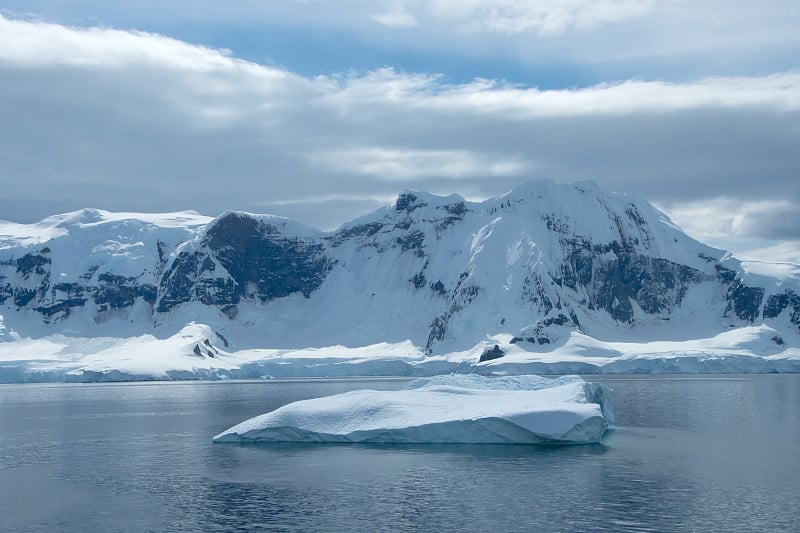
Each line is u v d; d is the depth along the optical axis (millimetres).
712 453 107688
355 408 120312
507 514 77062
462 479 91875
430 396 124125
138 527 75188
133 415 180375
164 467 103688
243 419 165125
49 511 81312
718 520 74125
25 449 123938
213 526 75062
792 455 105938
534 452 108312
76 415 184250
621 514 76438
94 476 98938
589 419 110875
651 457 104562
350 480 92125
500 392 127875
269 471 98062
